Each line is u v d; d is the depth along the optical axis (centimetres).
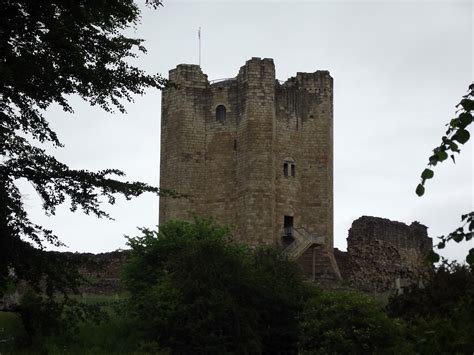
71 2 2288
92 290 6838
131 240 5738
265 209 7656
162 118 8112
